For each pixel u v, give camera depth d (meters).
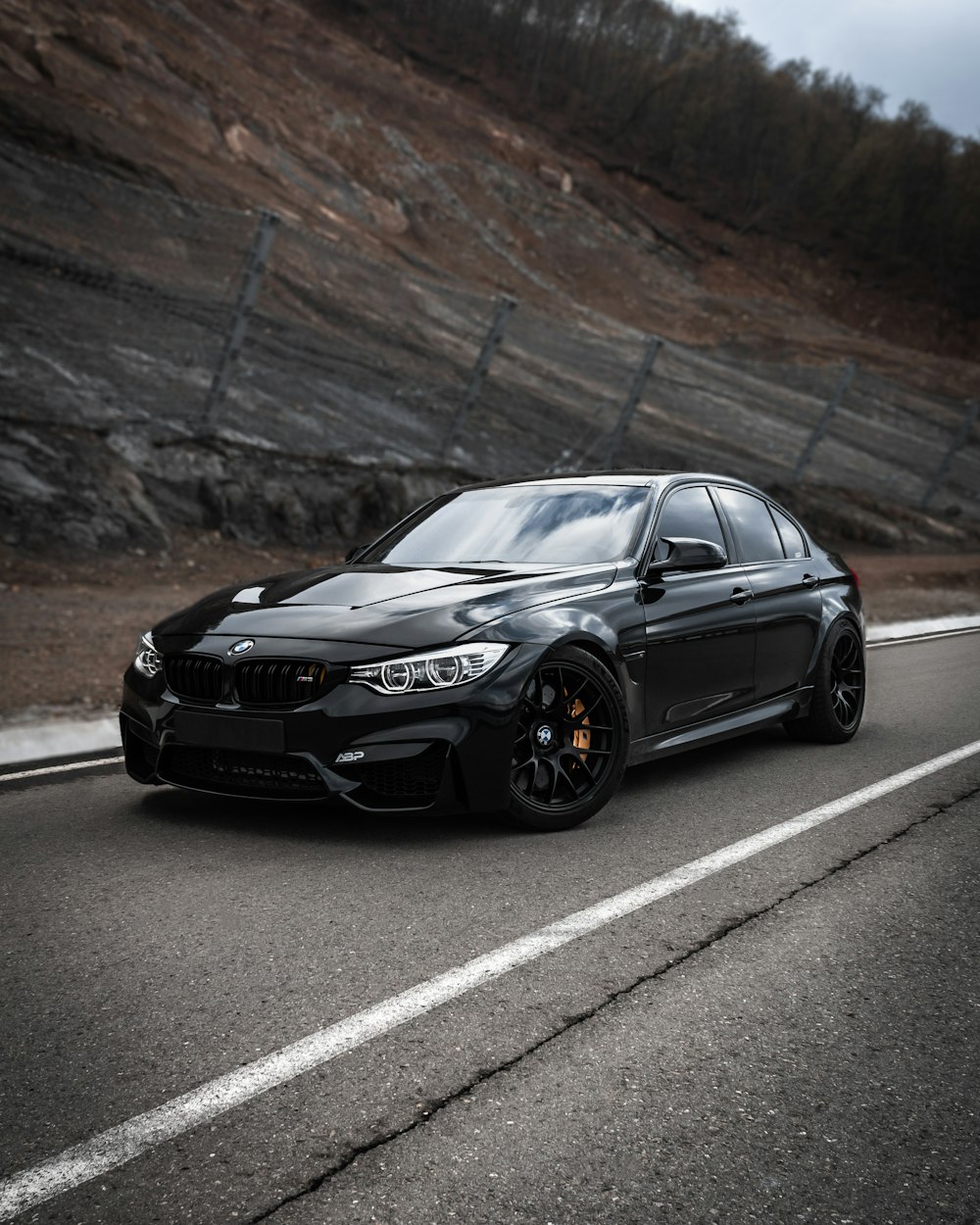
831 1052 2.45
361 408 16.81
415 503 14.88
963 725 6.49
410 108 58.25
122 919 3.22
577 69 90.44
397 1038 2.48
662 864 3.76
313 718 3.79
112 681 7.00
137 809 4.48
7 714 6.09
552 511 5.14
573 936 3.10
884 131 100.88
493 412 19.94
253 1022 2.56
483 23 89.12
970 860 3.87
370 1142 2.07
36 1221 1.83
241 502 13.14
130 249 18.55
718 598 5.05
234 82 42.34
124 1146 2.05
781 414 32.50
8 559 10.29
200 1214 1.85
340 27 82.69
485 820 4.32
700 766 5.38
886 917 3.30
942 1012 2.66
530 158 62.84
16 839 4.06
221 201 28.77
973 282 83.56
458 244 46.38
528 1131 2.11
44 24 31.78
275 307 19.98
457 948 3.01
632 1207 1.88
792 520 6.25
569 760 4.25
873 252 85.62
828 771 5.26
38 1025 2.54
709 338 54.72
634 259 58.91
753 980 2.83
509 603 4.15
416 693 3.80
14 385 12.62
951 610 14.52
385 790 3.87
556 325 31.23
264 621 4.12
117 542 11.43
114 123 29.75
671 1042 2.48
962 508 29.97
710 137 88.75
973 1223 1.85
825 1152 2.06
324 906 3.33
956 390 54.62
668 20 103.94
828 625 5.86
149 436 13.09
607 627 4.35
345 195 41.59
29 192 18.38
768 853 3.92
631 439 22.19
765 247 81.12
